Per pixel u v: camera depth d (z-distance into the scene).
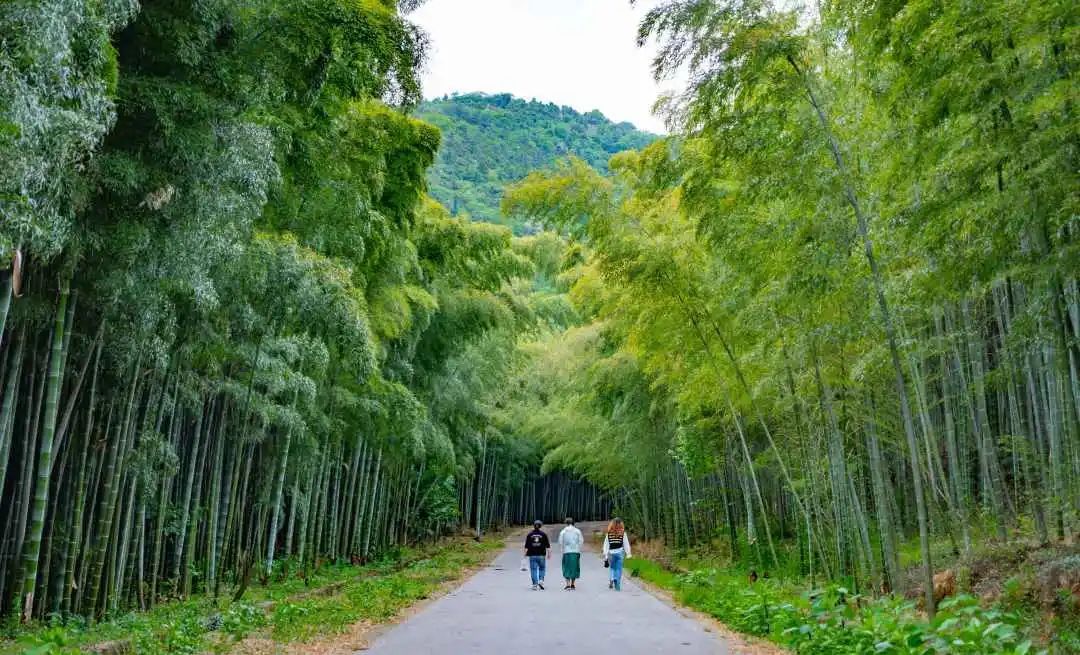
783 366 10.96
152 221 7.24
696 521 23.58
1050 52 5.68
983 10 5.49
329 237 11.77
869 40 7.04
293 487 15.59
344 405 15.80
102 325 8.16
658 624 9.03
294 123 9.73
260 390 12.84
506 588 14.13
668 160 10.07
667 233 11.61
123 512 9.96
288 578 14.85
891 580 10.02
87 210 6.99
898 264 8.44
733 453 16.66
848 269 7.56
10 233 5.11
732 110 8.12
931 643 5.35
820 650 6.35
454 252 18.92
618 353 18.86
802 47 7.32
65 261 7.00
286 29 7.34
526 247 24.09
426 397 21.27
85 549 9.25
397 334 15.18
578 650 7.10
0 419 7.22
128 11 5.82
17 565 7.82
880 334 8.57
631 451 21.86
